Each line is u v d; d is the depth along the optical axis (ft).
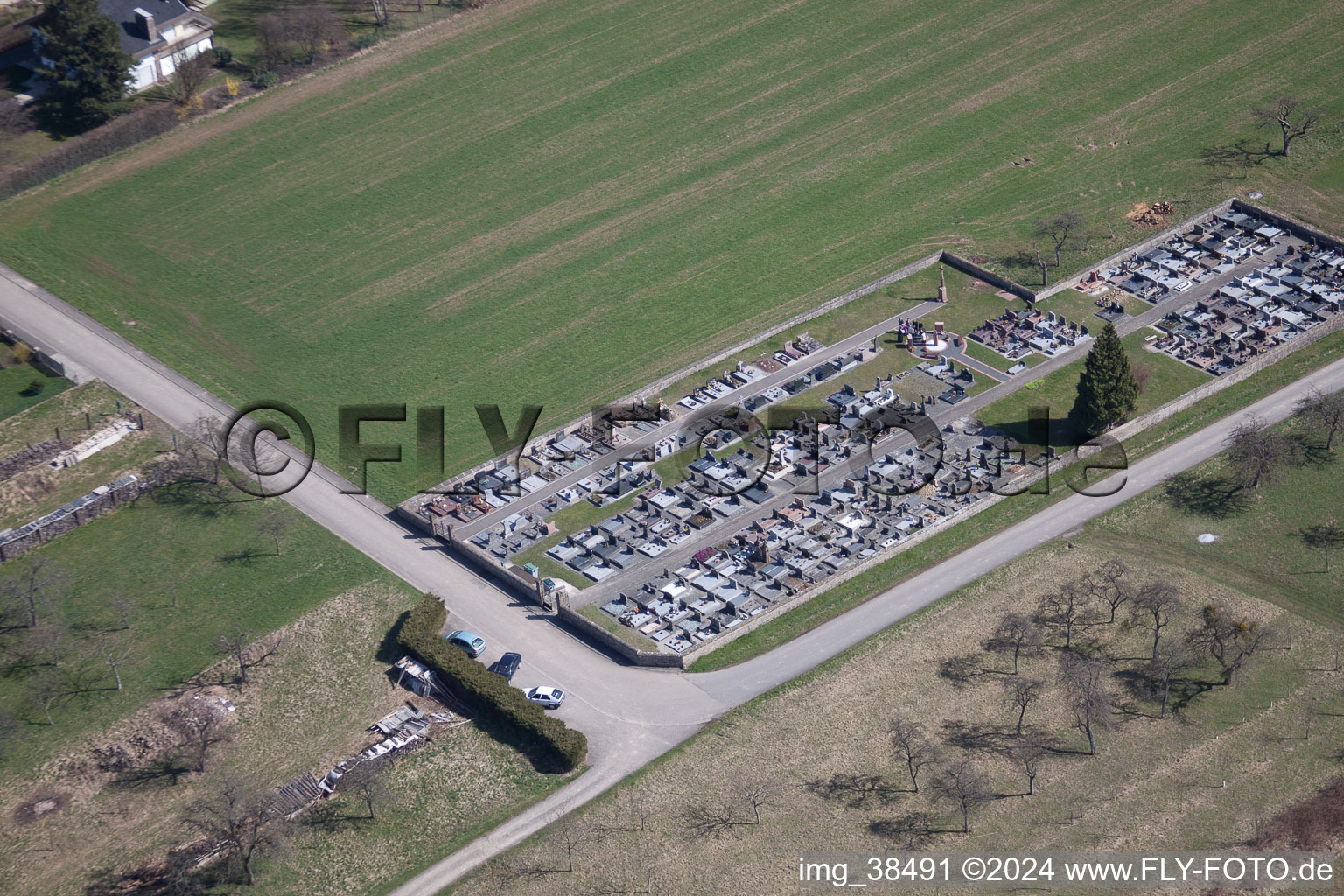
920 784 595.06
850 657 652.89
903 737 591.37
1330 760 598.75
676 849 576.20
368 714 638.94
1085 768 600.39
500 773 610.24
